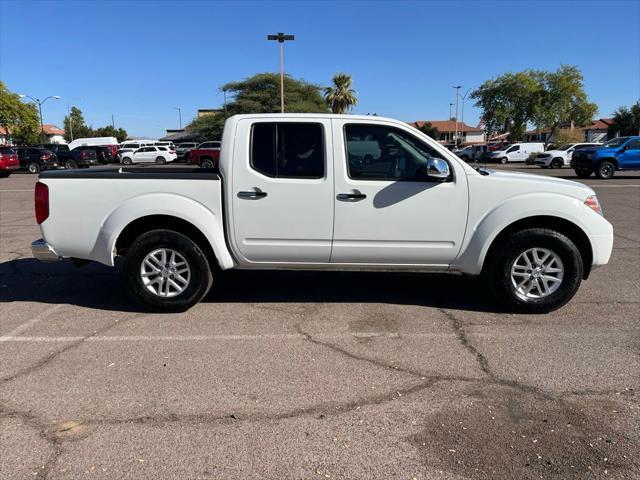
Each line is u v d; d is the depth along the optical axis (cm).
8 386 354
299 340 436
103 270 671
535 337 441
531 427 305
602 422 311
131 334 449
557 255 483
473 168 497
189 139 6831
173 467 269
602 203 1327
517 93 5044
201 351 413
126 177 479
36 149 3078
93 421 312
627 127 6378
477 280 612
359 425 308
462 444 289
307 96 5575
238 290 578
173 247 489
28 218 1150
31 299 549
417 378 367
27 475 262
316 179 473
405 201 473
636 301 539
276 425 308
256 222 478
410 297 553
